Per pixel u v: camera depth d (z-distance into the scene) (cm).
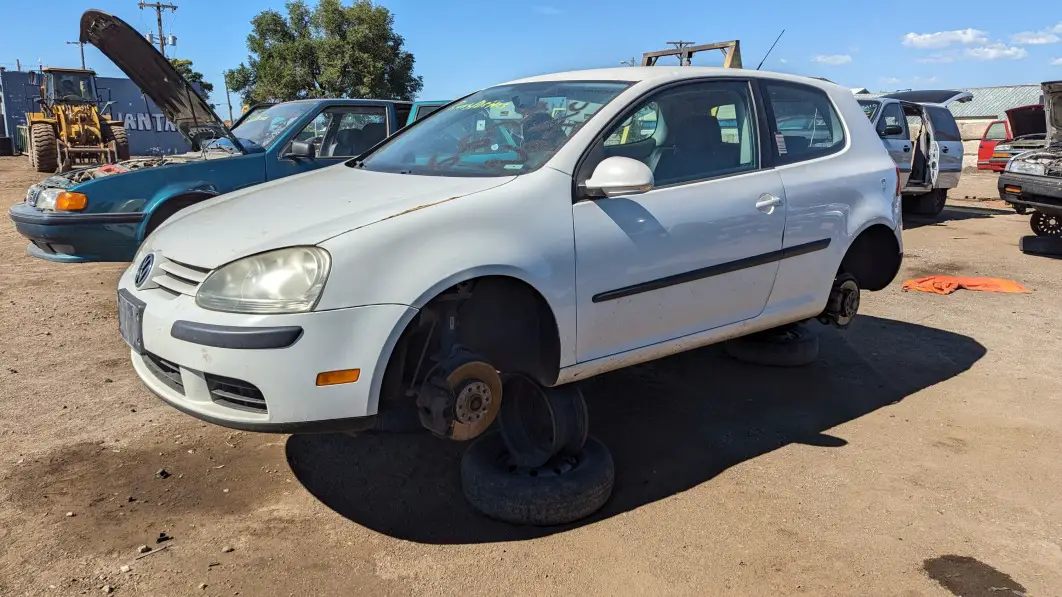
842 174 412
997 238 1002
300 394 253
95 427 376
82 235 579
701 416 405
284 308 251
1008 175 894
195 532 286
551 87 374
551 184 300
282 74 2836
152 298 286
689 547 282
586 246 301
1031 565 271
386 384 266
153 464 339
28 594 247
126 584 254
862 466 347
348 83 2872
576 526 296
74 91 2106
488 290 303
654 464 350
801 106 414
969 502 315
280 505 308
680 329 345
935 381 457
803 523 298
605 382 452
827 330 557
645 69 370
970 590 257
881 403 423
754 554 277
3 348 491
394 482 330
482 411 282
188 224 309
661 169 342
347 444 365
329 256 254
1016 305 635
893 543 285
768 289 377
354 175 350
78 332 530
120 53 599
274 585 256
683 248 332
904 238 1005
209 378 262
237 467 339
